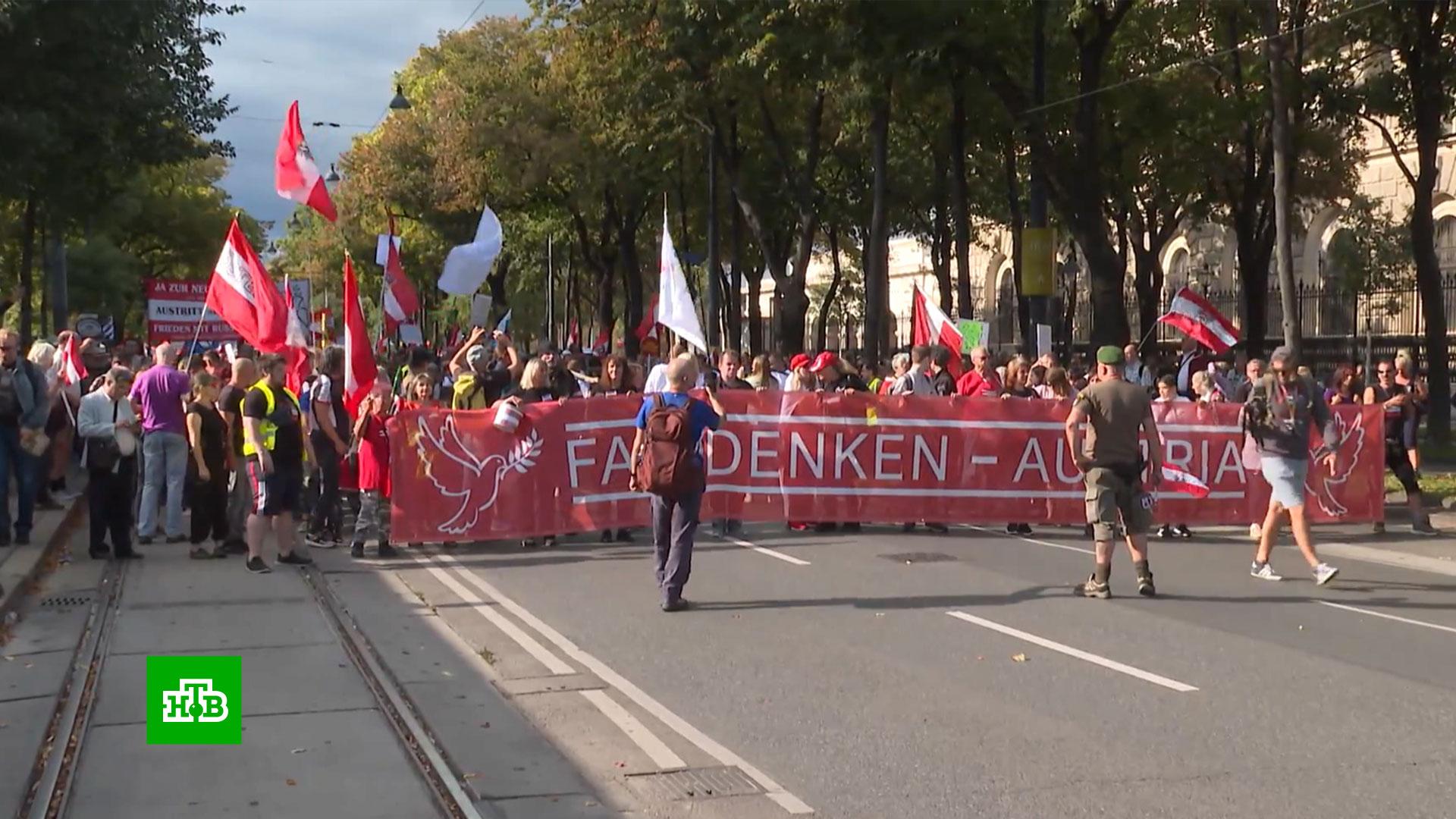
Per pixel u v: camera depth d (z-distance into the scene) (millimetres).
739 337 37219
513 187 41156
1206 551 14297
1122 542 14641
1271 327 41781
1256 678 8375
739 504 15195
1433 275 24047
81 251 42906
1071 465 15508
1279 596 11352
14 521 14773
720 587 11641
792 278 31516
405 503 13633
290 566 12562
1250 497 15688
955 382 17656
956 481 15430
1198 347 29453
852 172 38688
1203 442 15625
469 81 41250
